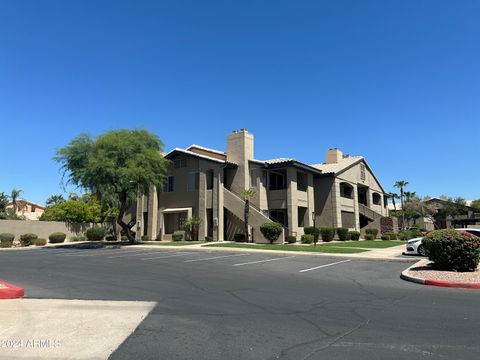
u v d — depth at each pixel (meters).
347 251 23.30
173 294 10.70
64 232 41.16
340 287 11.86
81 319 7.95
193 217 35.16
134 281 13.02
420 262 17.27
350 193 43.81
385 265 17.58
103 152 31.06
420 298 10.09
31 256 22.62
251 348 6.17
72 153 32.31
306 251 23.41
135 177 30.88
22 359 5.79
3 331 7.11
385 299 9.98
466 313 8.37
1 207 68.00
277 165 35.41
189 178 36.53
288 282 12.84
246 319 7.97
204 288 11.66
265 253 23.28
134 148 32.25
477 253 14.04
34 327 7.36
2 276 14.37
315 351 6.00
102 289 11.53
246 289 11.48
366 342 6.42
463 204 81.38
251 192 32.72
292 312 8.57
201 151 39.50
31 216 79.00
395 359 5.63
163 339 6.65
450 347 6.13
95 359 5.76
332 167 42.31
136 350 6.11
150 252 24.91
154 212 38.06
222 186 34.53
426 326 7.36
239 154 36.03
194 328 7.30
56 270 16.02
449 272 13.77
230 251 24.77
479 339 6.53
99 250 27.14
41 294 10.79
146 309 8.88
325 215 39.53
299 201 36.28
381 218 42.47
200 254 23.16
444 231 14.70
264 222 31.69
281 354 5.88
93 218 47.09
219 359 5.71
